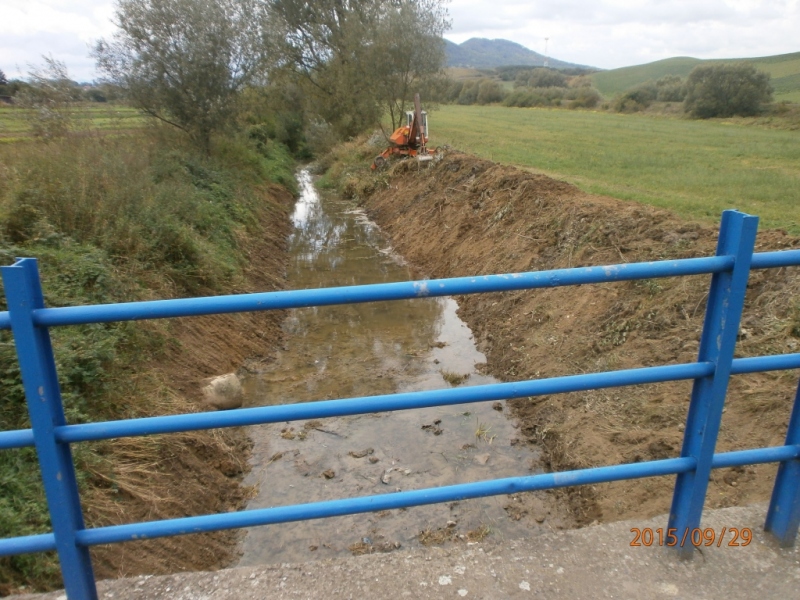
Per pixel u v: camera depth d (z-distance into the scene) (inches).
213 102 627.8
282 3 1221.7
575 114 1856.5
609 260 300.0
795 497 91.0
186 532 78.2
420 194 631.2
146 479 187.9
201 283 339.3
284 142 1246.9
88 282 249.6
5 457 157.8
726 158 681.0
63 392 194.4
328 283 451.8
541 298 330.6
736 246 75.7
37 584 131.5
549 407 244.4
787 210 357.4
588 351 262.4
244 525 79.6
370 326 363.9
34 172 297.4
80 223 289.9
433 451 226.7
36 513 146.9
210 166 593.9
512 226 425.1
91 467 175.9
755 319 213.3
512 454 224.4
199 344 287.7
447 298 414.6
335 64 1167.0
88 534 76.0
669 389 216.2
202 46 595.8
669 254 273.4
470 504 196.1
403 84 1021.8
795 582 87.5
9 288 63.5
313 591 87.3
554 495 198.8
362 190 800.3
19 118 447.5
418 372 297.3
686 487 89.5
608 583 87.7
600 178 518.0
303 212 746.8
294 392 275.9
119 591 87.7
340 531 185.3
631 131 1170.0
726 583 87.5
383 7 1074.1
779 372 190.5
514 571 90.0
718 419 83.9
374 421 248.7
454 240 485.1
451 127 1261.1
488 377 292.0
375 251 555.5
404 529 185.3
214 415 73.3
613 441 205.3
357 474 213.3
